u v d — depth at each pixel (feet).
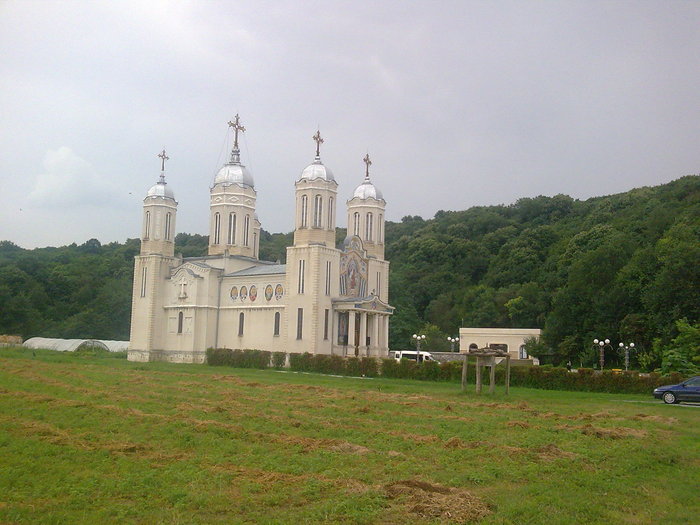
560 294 309.42
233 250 307.78
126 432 80.89
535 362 310.65
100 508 51.34
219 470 62.80
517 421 99.45
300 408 108.58
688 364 195.83
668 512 53.98
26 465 63.10
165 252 309.42
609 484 61.67
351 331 260.83
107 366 203.62
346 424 92.32
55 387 125.18
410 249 481.05
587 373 176.96
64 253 507.71
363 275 288.92
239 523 48.29
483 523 49.03
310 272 259.80
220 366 254.68
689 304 240.32
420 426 91.86
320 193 267.59
